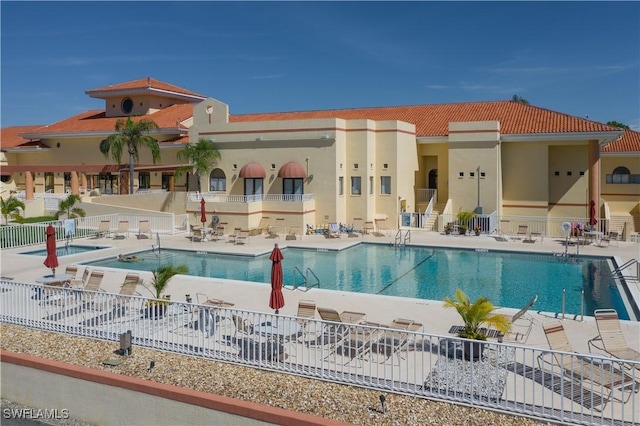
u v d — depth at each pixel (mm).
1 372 14227
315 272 27453
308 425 10758
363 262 29922
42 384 13648
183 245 33688
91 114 61906
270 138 40812
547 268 27812
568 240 33781
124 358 13953
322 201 39531
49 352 14414
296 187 40531
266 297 20531
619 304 20828
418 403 11422
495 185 39344
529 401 11305
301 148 39906
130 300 15125
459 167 40281
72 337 15578
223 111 42500
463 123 40031
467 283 24922
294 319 13414
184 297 20453
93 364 13625
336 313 14836
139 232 36625
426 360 13586
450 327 16562
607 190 45812
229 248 32625
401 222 40875
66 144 54969
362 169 39938
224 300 19984
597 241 33344
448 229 37906
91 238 35781
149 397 12312
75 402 13234
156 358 13945
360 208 40156
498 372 11641
